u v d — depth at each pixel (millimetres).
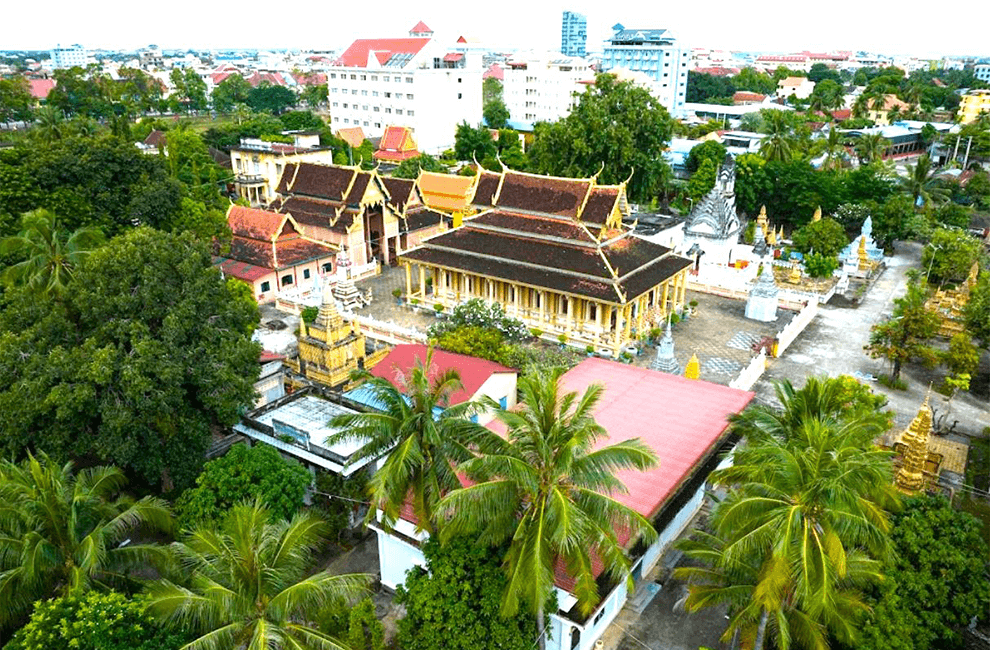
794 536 20391
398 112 149000
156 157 65188
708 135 133375
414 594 24328
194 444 35031
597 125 91875
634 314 59031
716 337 58938
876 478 22250
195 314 35125
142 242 36219
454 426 24484
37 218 40531
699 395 38188
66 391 30859
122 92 172625
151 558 25125
